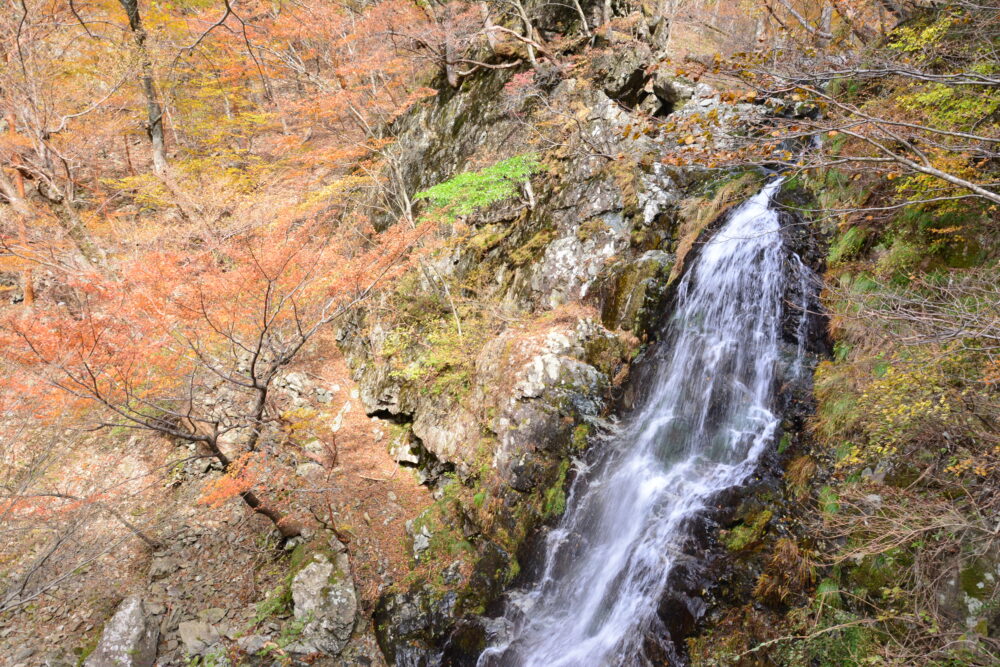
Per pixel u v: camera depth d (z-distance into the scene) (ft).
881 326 18.62
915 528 15.29
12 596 21.42
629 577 21.43
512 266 34.99
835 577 17.90
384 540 27.76
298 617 24.49
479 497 26.71
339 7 49.98
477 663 22.39
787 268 25.26
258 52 44.01
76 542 26.07
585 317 29.45
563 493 25.05
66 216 37.37
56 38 44.19
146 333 23.63
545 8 44.39
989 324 13.03
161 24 46.09
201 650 23.31
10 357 21.50
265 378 25.08
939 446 16.48
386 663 23.35
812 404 22.02
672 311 27.91
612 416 26.71
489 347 30.91
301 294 25.93
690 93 32.40
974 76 12.78
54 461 28.37
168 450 31.91
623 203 31.78
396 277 33.27
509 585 24.13
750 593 19.15
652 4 38.93
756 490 21.02
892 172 15.31
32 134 39.70
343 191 45.14
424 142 47.34
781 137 13.97
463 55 48.29
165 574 26.63
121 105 47.52
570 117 35.24
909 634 15.47
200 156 51.26
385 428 34.32
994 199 11.39
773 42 16.53
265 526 28.84
